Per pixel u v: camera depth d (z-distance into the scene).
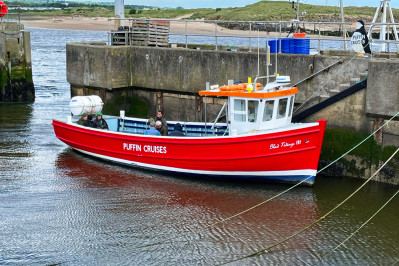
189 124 16.52
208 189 14.38
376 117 14.49
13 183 14.62
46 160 16.86
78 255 10.63
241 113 14.60
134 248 10.93
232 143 14.10
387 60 14.19
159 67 19.58
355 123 15.05
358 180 15.02
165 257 10.55
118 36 21.19
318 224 12.07
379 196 13.73
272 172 14.30
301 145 13.69
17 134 19.95
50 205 13.12
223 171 14.71
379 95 14.21
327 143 15.56
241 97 14.41
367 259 10.51
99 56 20.02
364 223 12.15
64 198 13.59
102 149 16.75
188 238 11.38
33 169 15.90
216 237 11.42
